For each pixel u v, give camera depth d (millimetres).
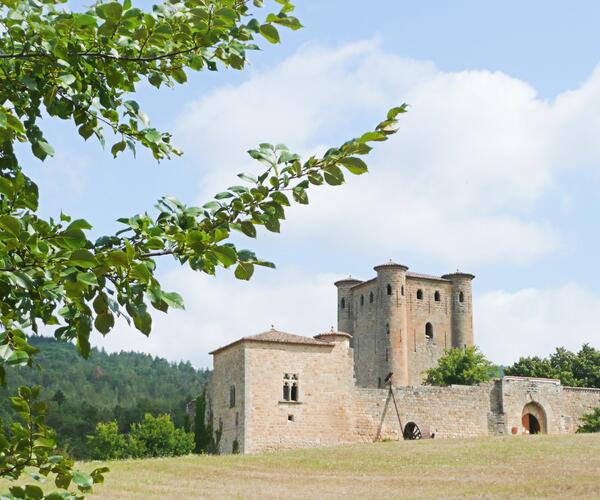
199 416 70562
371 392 68688
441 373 100062
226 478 43938
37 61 6219
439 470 46125
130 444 88812
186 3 6555
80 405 140875
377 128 6430
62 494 5977
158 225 6320
